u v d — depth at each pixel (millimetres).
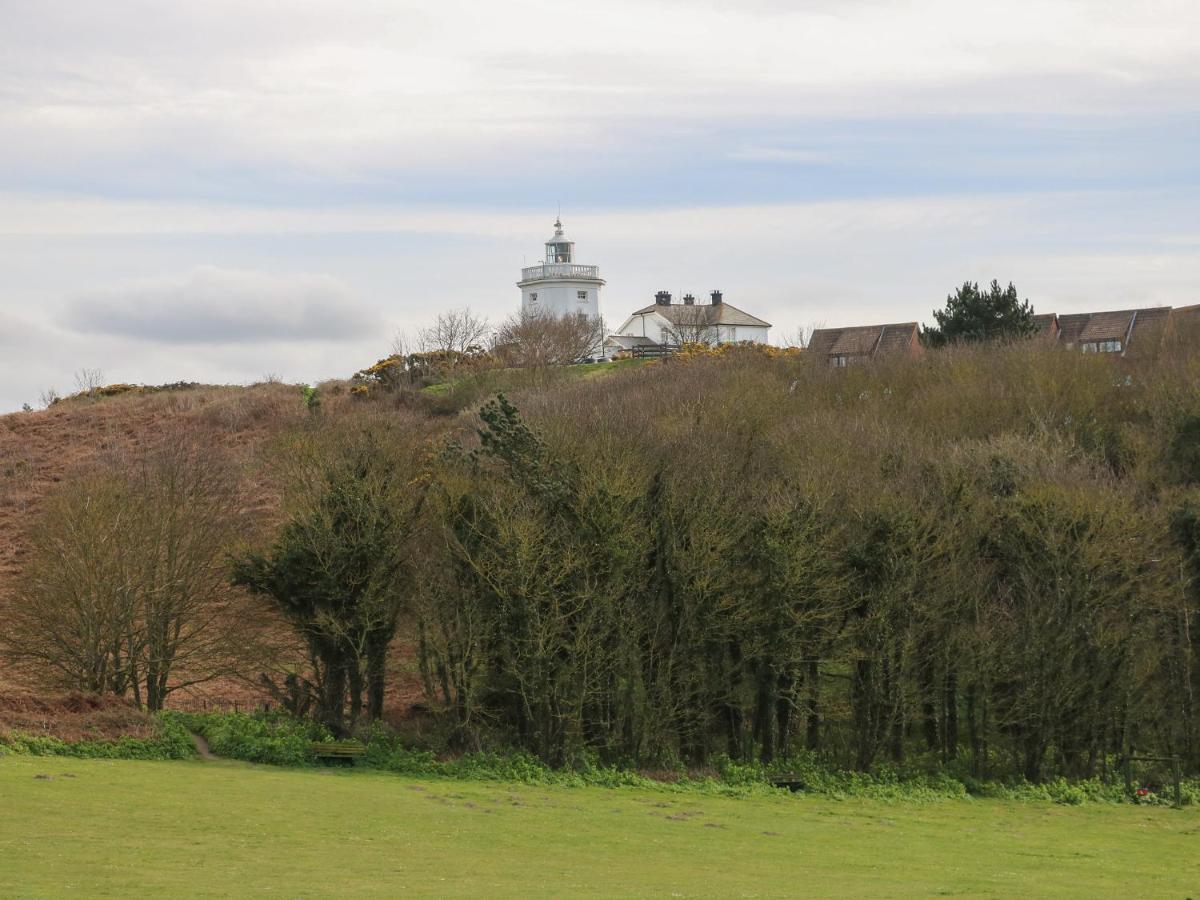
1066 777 51969
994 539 55562
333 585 48906
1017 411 72688
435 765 44875
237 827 29453
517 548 48406
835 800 45344
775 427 65312
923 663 52156
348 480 51531
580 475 51562
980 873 30391
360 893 22328
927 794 47438
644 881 25922
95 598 49812
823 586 51062
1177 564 55094
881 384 82062
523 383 90812
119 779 35125
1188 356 81750
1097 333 117312
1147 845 37906
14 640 50688
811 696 53188
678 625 51000
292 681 50531
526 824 34000
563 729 47938
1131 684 52250
